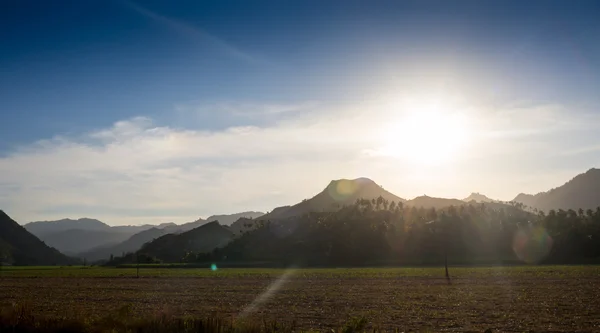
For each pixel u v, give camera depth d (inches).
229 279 3715.6
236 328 1024.9
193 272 5088.6
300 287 2775.6
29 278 4173.2
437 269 4768.7
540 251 6875.0
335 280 3366.1
